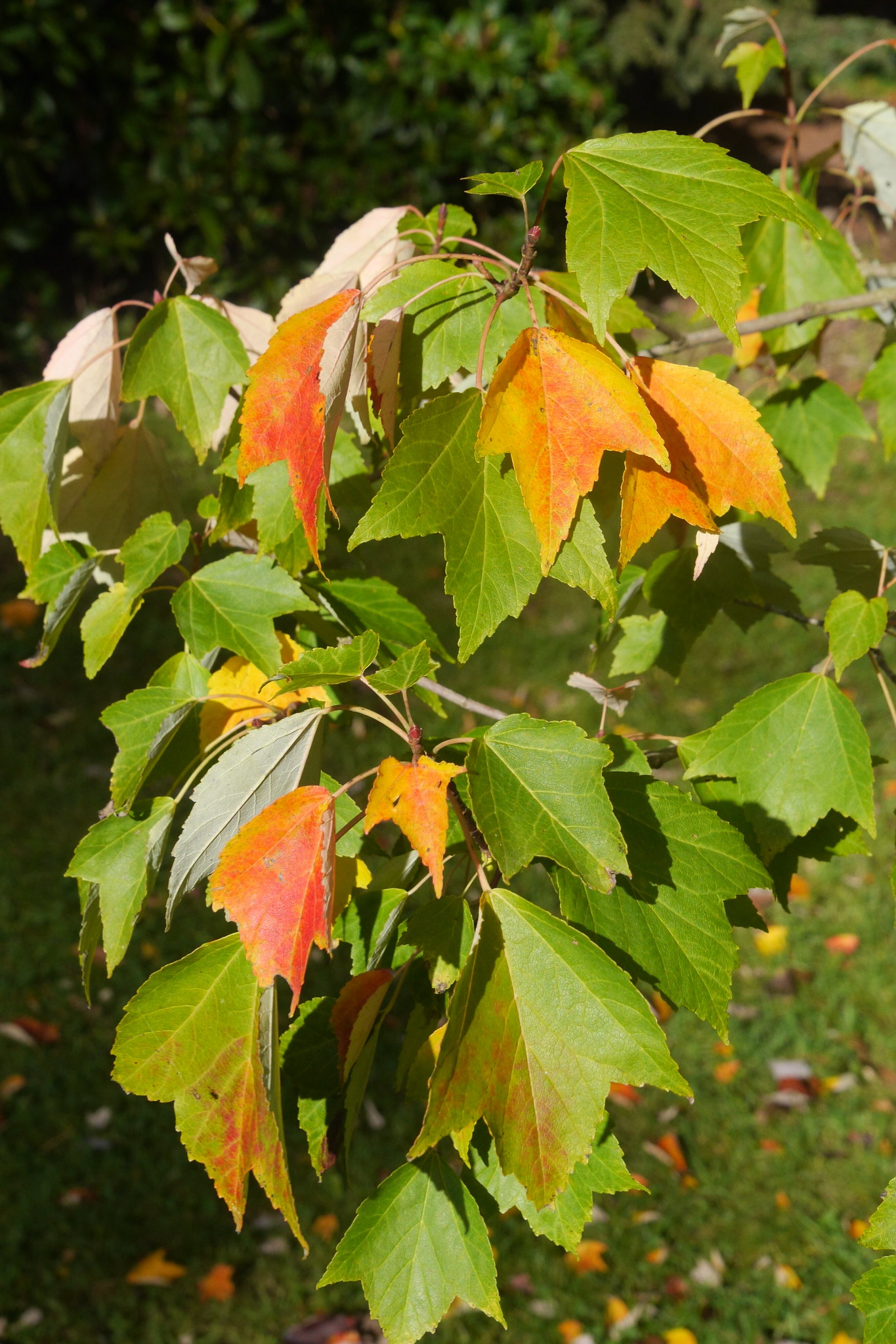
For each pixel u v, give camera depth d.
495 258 0.85
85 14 4.00
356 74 4.44
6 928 2.41
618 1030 0.74
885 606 0.87
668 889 0.79
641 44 5.25
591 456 0.75
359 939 0.82
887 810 2.74
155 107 4.20
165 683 0.86
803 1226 1.98
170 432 3.61
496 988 0.75
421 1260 0.77
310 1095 0.80
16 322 4.30
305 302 0.90
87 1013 2.28
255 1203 2.00
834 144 1.10
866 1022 2.33
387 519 0.75
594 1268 1.92
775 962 2.45
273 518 0.86
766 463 0.78
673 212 0.76
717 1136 2.13
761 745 0.87
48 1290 1.85
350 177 4.40
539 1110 0.74
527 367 0.76
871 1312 0.79
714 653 3.22
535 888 2.41
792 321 1.02
